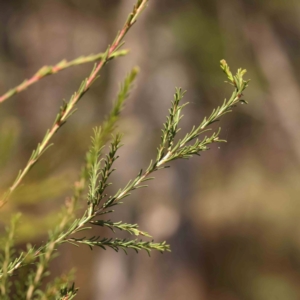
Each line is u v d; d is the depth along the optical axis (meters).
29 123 5.94
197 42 5.48
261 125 7.25
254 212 8.56
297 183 8.34
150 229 5.57
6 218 1.54
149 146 5.33
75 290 1.05
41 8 6.63
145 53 5.55
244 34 5.89
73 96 1.02
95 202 1.05
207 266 8.12
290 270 8.25
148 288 5.92
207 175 7.89
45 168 1.75
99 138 0.84
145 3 1.01
